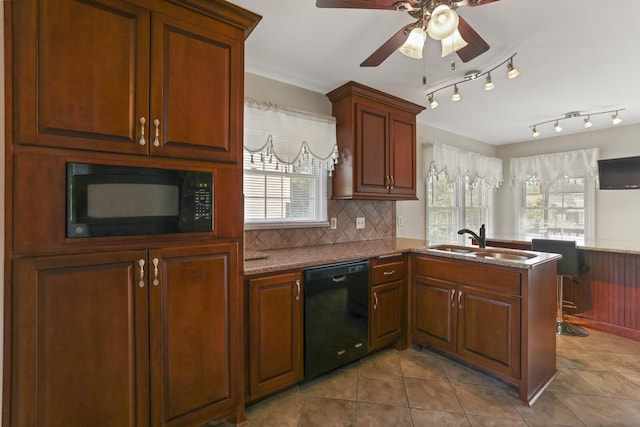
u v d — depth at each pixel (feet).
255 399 6.09
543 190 15.97
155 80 4.64
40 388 3.92
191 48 4.97
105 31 4.26
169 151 4.79
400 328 8.59
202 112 5.09
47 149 3.92
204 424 5.63
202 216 5.11
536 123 13.30
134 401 4.56
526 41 6.75
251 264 6.36
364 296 7.71
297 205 9.25
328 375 7.36
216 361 5.32
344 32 6.50
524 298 6.30
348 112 9.01
